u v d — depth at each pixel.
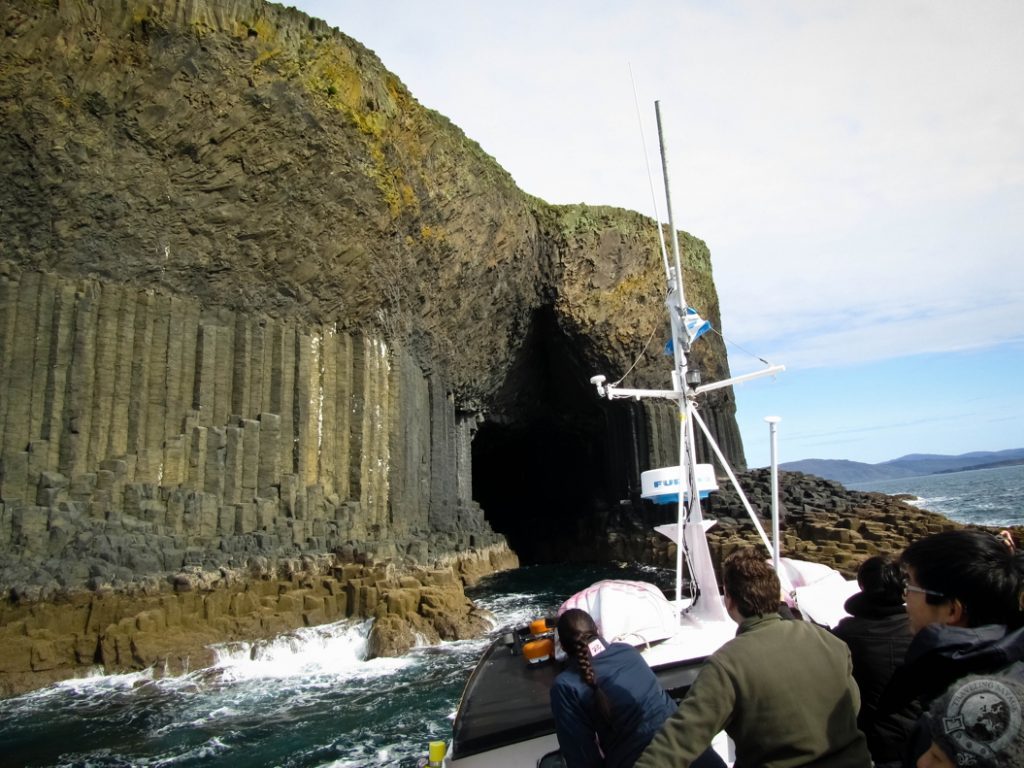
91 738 12.48
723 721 3.47
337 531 25.19
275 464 24.94
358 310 29.27
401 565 24.56
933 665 3.08
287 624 18.88
